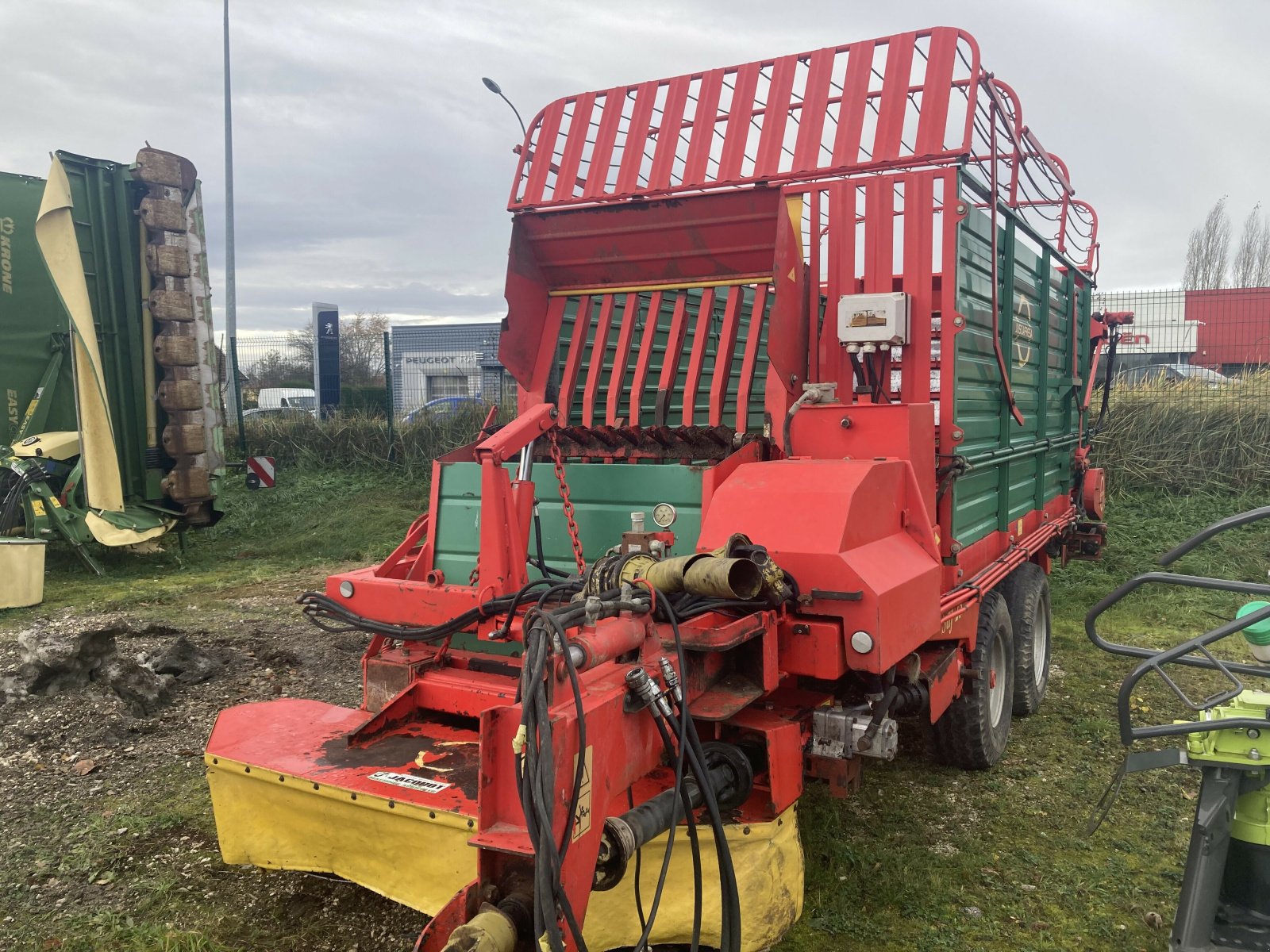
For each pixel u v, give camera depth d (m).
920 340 3.97
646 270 4.57
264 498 13.13
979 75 3.99
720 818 2.58
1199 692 6.07
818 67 4.29
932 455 3.82
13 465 9.30
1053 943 3.23
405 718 3.56
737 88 4.44
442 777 3.05
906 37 4.11
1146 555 9.99
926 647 4.01
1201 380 12.17
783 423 3.95
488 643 3.82
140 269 9.98
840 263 4.07
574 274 4.79
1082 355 7.55
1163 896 3.54
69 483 9.78
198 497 10.15
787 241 3.90
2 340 10.13
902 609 3.09
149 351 10.02
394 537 11.34
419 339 18.70
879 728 3.08
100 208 9.66
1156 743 5.14
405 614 3.73
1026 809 4.31
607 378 4.92
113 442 9.34
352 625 3.83
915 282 3.97
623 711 2.36
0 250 10.08
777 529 3.07
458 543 4.07
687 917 2.80
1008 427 4.98
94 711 5.12
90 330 9.08
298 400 18.08
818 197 4.08
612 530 3.95
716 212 4.29
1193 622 7.96
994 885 3.62
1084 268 7.57
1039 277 5.86
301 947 3.14
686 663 2.73
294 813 3.12
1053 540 6.71
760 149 4.28
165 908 3.37
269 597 8.42
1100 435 11.73
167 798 4.25
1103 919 3.38
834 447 3.71
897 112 4.04
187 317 9.97
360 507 12.66
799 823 4.07
